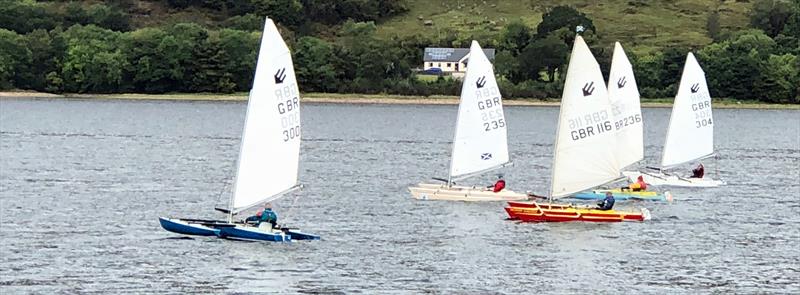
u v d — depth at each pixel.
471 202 92.75
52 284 60.69
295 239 72.88
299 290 60.44
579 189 81.81
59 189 98.88
